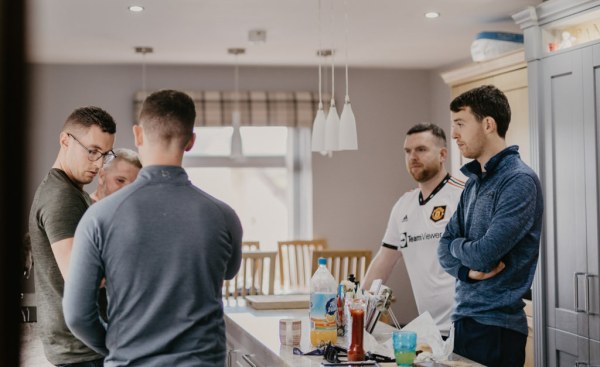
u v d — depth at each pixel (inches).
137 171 98.0
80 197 78.1
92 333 66.3
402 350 80.8
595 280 131.8
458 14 185.8
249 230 276.1
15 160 15.3
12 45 15.2
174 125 67.7
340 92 274.1
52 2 167.8
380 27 200.2
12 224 15.3
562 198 141.2
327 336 93.3
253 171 276.1
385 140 277.0
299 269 261.1
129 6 173.3
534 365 148.4
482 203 91.1
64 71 255.3
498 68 182.4
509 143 181.2
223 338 70.5
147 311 64.6
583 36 145.3
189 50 232.8
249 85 267.7
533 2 174.1
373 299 98.8
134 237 64.3
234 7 175.5
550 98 144.8
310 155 271.7
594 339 132.0
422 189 123.8
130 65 259.6
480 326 89.4
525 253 89.1
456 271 92.4
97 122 78.8
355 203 274.8
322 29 202.1
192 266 66.1
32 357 100.7
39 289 78.6
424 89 279.9
